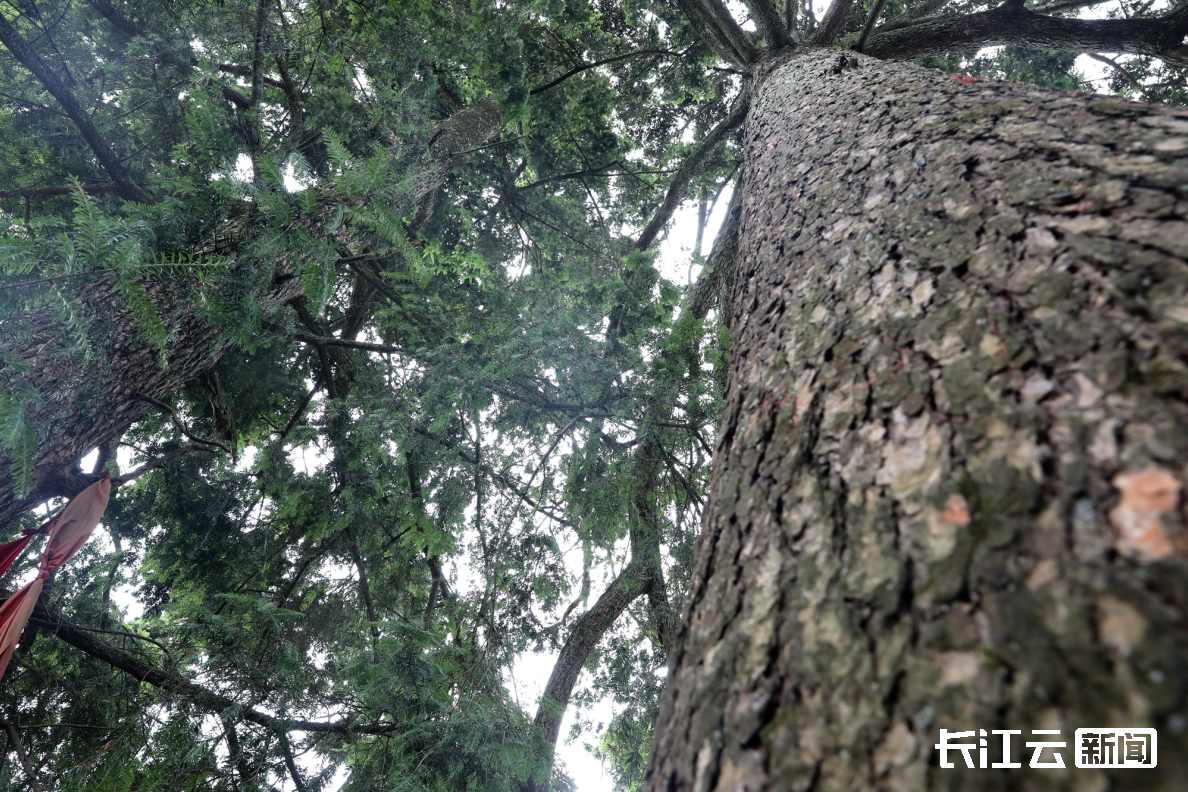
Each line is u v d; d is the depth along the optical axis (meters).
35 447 1.69
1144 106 0.90
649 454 3.94
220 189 2.01
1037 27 4.62
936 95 1.42
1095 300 0.59
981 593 0.47
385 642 3.24
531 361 3.61
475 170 7.25
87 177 4.15
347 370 6.32
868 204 1.15
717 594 0.74
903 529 0.57
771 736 0.53
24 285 1.62
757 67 4.55
